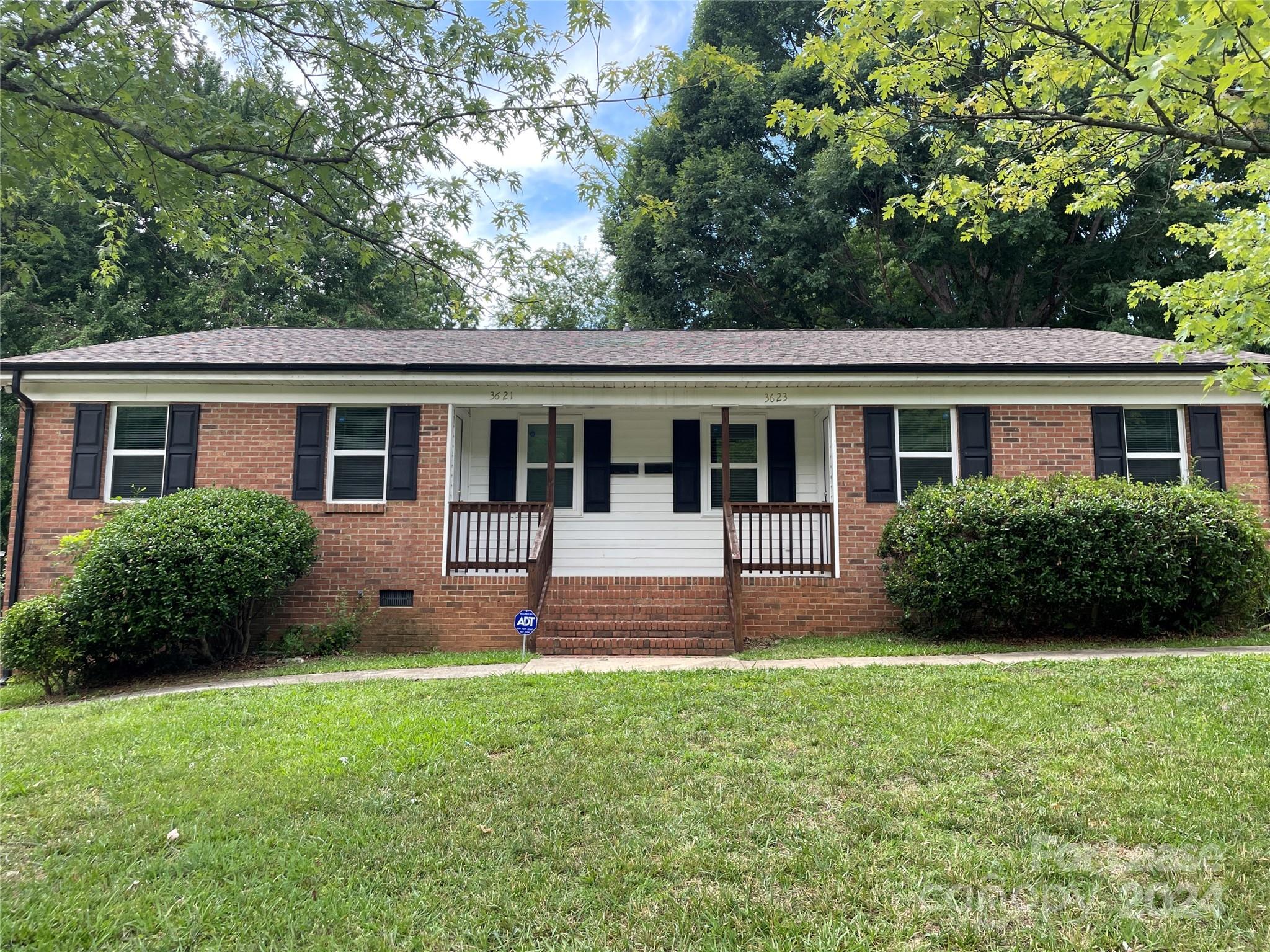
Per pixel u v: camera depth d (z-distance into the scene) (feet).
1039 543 27.96
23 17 15.69
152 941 9.32
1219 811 12.09
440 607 32.32
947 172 57.52
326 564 32.50
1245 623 29.50
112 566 25.81
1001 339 40.19
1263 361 32.17
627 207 65.51
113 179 19.77
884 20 17.92
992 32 17.13
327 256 75.46
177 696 22.24
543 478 38.17
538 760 15.25
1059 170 20.74
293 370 32.48
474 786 13.91
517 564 32.60
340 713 19.07
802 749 15.57
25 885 10.63
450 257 20.25
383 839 11.85
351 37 18.11
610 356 35.32
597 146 18.44
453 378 32.89
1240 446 32.91
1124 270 65.67
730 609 31.48
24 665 25.36
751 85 72.13
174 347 35.96
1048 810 12.30
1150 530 27.66
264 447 33.12
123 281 70.49
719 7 76.84
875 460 33.24
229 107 19.56
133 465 33.01
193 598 26.53
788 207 74.08
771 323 79.25
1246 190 27.78
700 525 37.70
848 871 10.62
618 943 9.13
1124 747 15.03
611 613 32.01
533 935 9.36
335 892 10.34
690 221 74.28
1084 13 16.52
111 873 10.98
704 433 38.29
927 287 76.18
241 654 30.48
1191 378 32.53
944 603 28.86
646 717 18.10
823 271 70.59
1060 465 33.09
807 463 38.19
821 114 19.99
